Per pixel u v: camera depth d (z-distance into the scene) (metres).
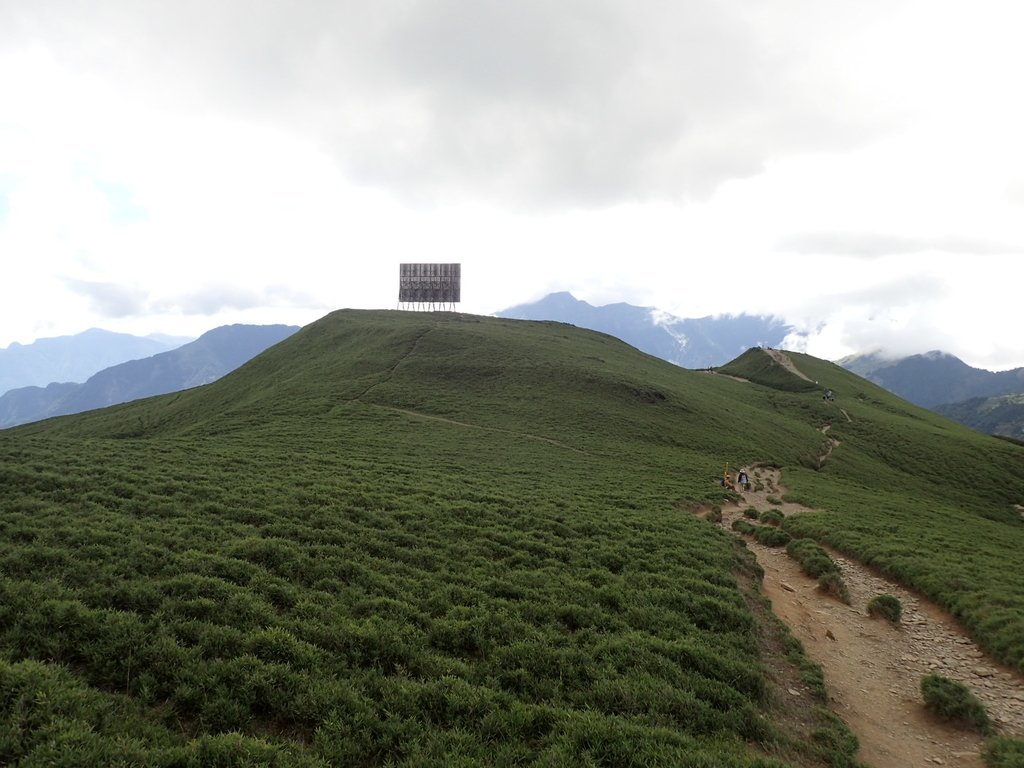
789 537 29.64
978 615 19.02
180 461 30.23
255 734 9.88
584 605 17.06
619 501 33.56
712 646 15.24
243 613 13.36
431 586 17.03
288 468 31.83
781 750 11.33
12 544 15.67
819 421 101.31
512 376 84.06
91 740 8.65
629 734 10.60
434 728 10.55
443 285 149.62
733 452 63.53
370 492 27.67
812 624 19.03
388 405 68.50
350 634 13.14
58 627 11.70
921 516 42.00
